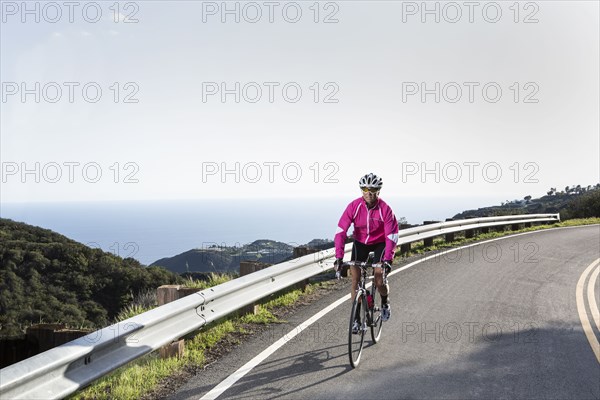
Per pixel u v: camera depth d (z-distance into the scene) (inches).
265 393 177.2
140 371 196.9
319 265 370.3
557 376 196.4
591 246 647.8
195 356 217.8
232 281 258.4
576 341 243.3
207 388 182.7
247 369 202.1
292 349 227.6
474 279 401.1
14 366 135.0
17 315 1326.3
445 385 185.8
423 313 293.9
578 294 353.7
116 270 1376.7
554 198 2381.9
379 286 222.1
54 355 146.6
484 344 236.2
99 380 192.5
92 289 1391.5
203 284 368.5
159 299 270.7
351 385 184.5
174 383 189.0
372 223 216.4
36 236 2087.8
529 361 213.2
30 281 1502.2
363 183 207.2
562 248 617.0
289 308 312.5
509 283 387.5
